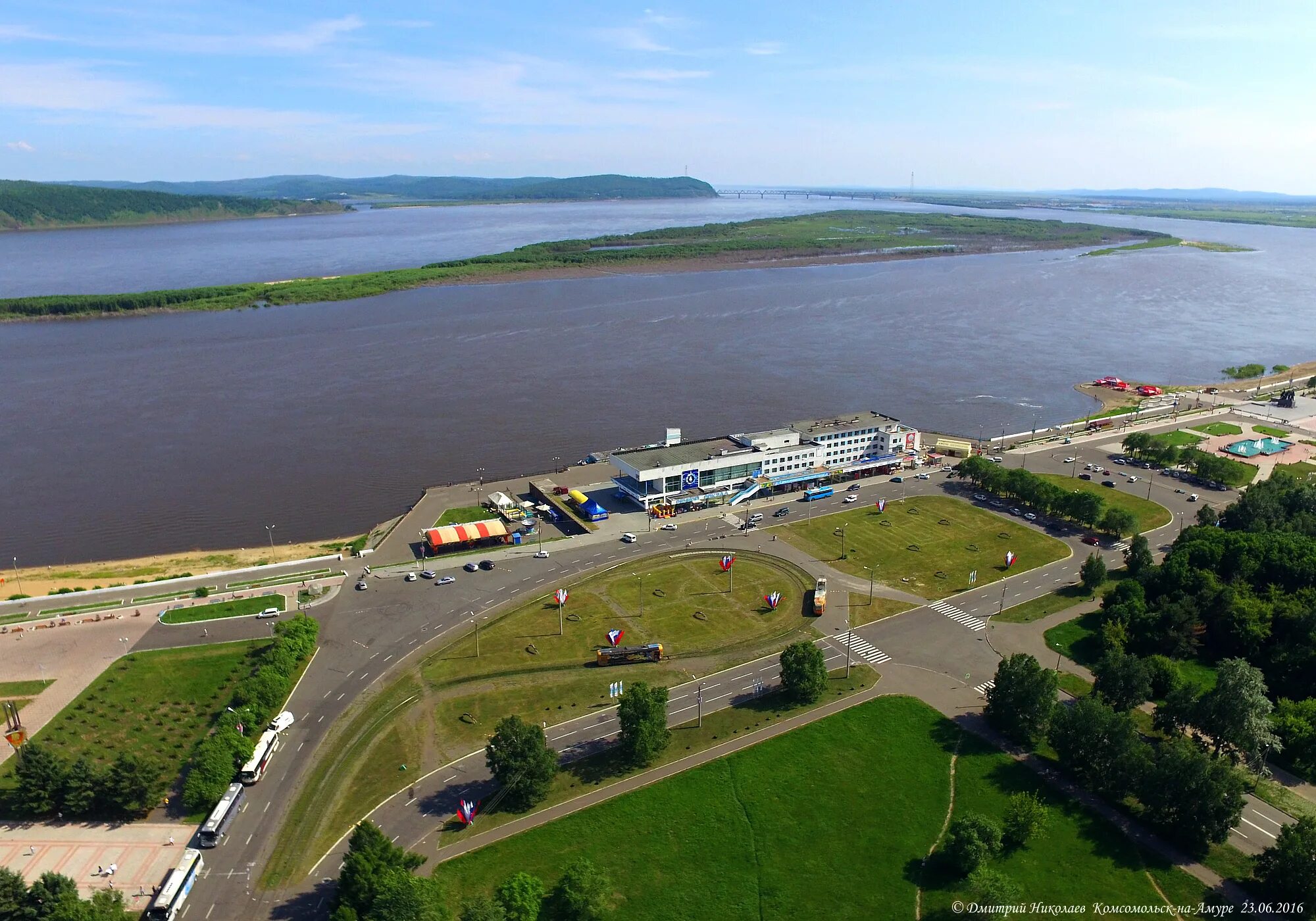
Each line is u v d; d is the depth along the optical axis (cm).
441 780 15788
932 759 16212
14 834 14712
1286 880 12756
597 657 19625
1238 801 13500
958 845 13512
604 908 12581
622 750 16425
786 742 16712
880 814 14838
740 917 12762
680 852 14012
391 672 19288
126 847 14412
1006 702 16675
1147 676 16912
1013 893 12462
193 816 15150
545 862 13775
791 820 14700
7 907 12162
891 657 19725
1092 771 15325
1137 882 13350
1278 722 16238
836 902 13025
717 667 19388
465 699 18238
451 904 12788
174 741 16975
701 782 15638
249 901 13188
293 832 14588
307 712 17850
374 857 12681
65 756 16400
